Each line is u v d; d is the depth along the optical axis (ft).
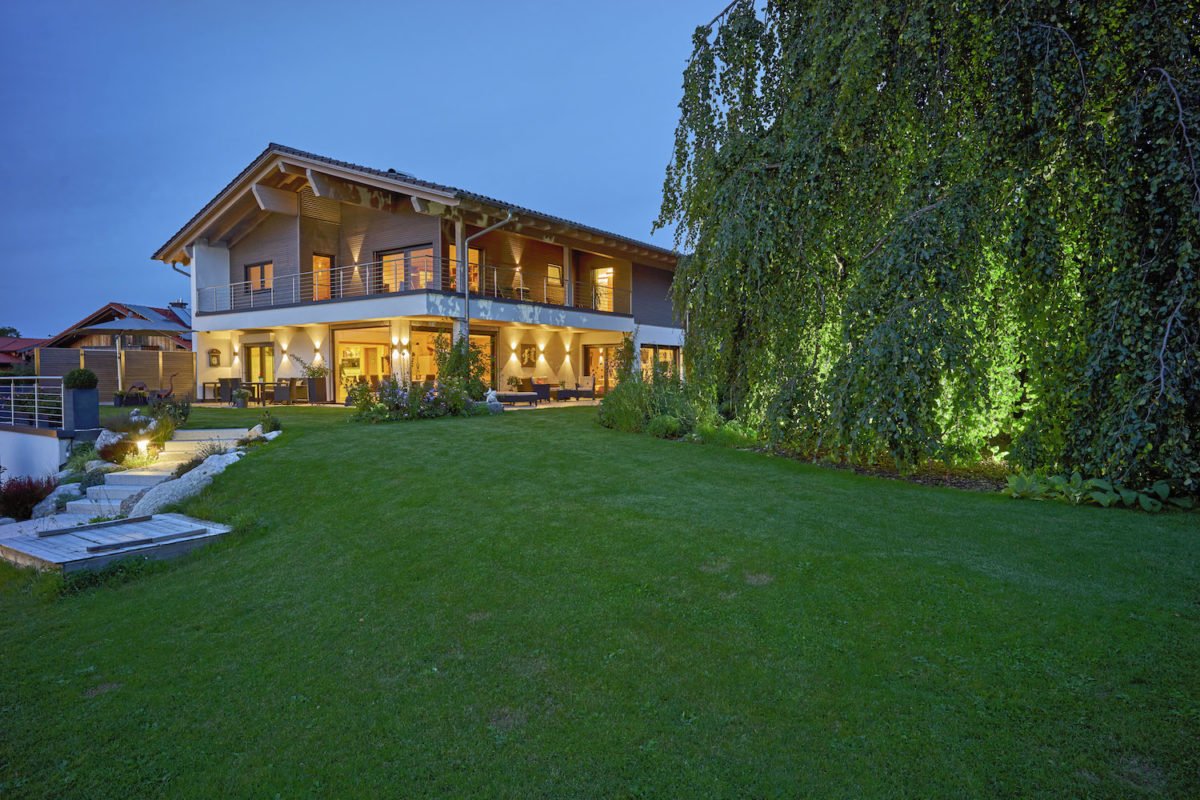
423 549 14.62
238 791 7.13
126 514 21.71
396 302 48.96
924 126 20.67
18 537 18.37
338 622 11.44
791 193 23.13
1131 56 16.89
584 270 69.56
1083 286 17.69
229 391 59.21
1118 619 9.48
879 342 18.69
